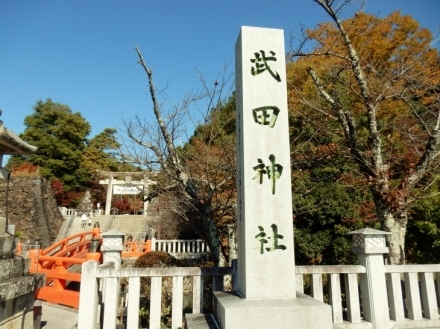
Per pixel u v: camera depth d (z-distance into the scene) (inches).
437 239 297.1
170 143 267.6
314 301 131.4
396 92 262.4
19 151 144.6
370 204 310.3
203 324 140.9
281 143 152.9
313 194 322.7
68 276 298.7
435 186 299.0
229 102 382.0
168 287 239.8
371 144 252.5
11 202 737.0
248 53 161.2
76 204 1112.2
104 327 155.6
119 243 188.7
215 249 259.6
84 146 1230.3
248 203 144.6
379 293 176.7
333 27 382.0
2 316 121.9
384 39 414.9
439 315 183.9
